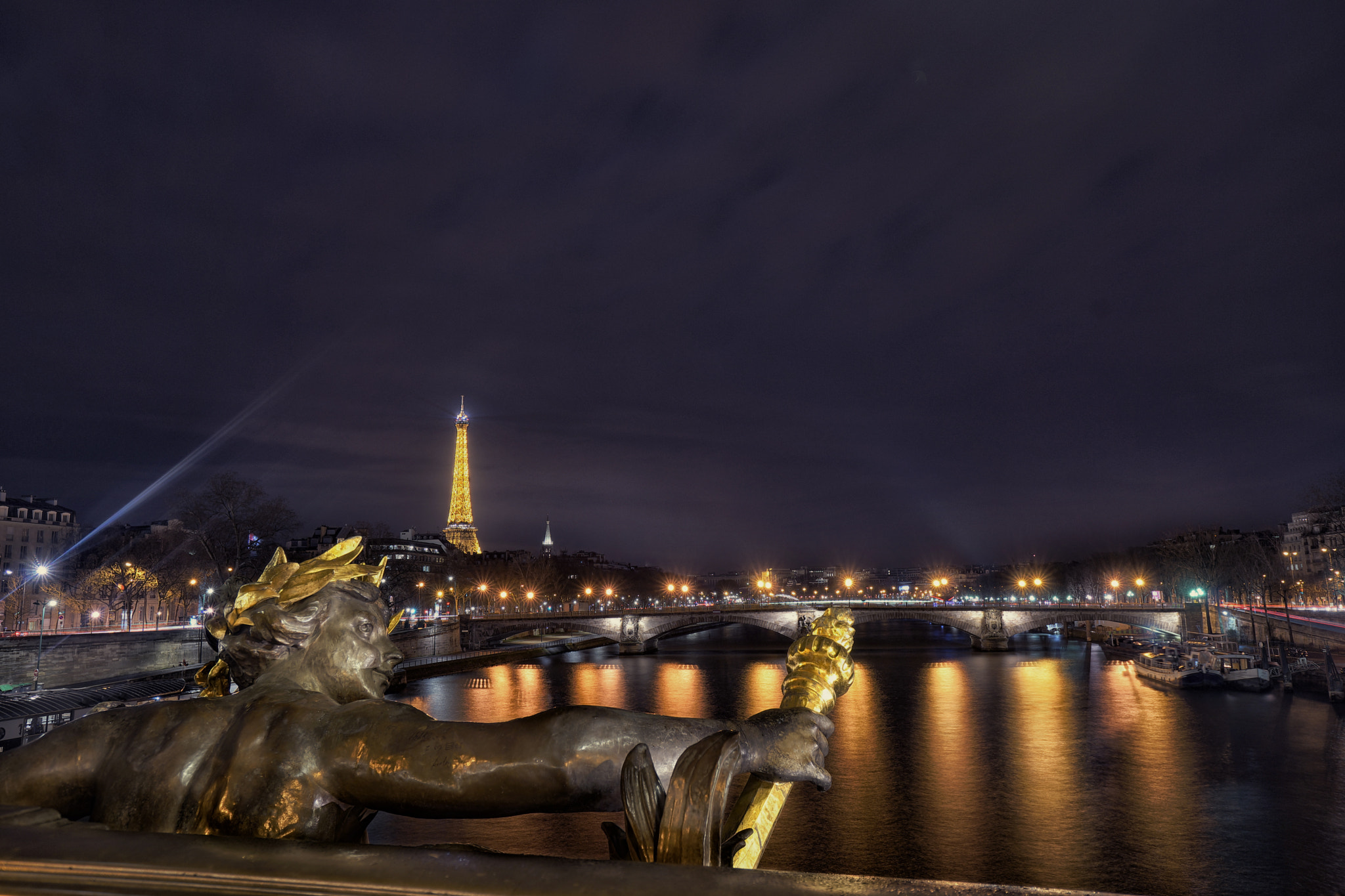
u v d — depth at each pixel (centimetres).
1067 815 4119
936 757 5278
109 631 10525
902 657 12162
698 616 13912
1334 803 4222
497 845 3484
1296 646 9300
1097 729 6147
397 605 12462
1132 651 12488
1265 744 5538
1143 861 3534
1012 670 10294
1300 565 16050
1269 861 3506
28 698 4653
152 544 10350
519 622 12938
